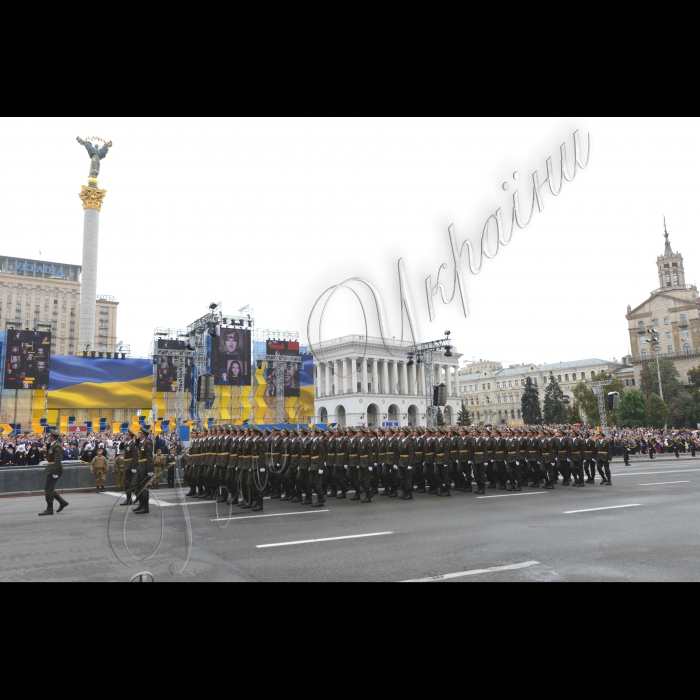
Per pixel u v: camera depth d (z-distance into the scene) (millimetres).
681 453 48000
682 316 96000
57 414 43188
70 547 9180
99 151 56562
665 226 100125
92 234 55344
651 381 86188
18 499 17734
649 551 8375
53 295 126750
